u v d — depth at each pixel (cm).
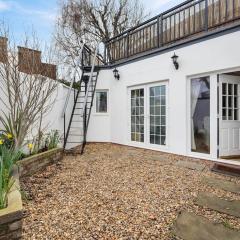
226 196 366
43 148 592
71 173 494
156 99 754
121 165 564
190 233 262
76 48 1577
